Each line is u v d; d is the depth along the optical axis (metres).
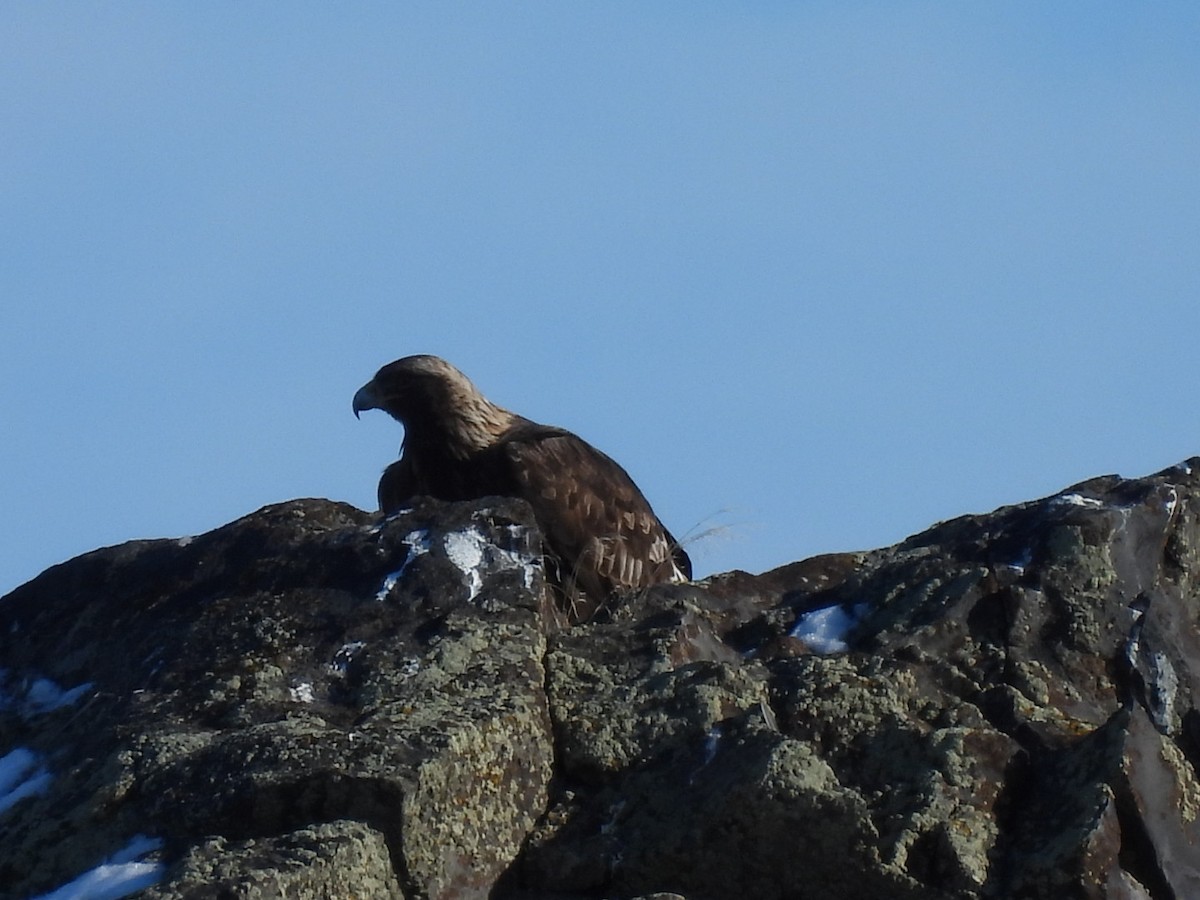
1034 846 9.55
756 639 11.88
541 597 11.63
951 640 11.34
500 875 10.01
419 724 10.11
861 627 11.72
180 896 8.80
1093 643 11.31
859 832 9.61
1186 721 11.05
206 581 12.34
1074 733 10.45
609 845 10.05
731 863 9.83
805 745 9.98
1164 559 11.91
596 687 10.95
